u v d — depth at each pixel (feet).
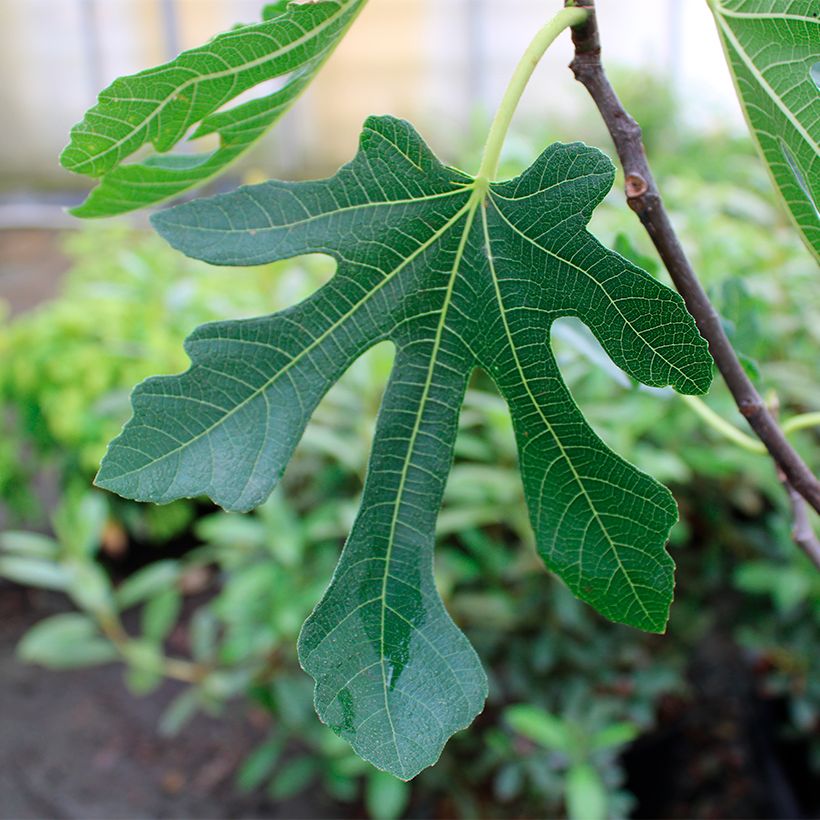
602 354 1.57
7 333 5.56
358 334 1.16
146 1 11.79
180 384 1.12
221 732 4.83
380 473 1.18
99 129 1.18
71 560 4.28
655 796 4.34
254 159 12.19
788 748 4.35
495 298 1.16
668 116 7.97
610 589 1.19
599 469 1.17
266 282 5.16
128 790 4.47
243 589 3.66
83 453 5.16
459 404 1.18
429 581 1.18
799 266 4.68
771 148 1.29
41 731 4.82
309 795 4.43
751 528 4.28
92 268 6.40
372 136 1.14
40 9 12.05
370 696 1.15
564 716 3.57
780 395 3.98
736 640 4.22
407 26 11.54
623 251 1.61
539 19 11.35
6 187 13.43
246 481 1.13
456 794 3.88
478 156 4.75
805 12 1.18
